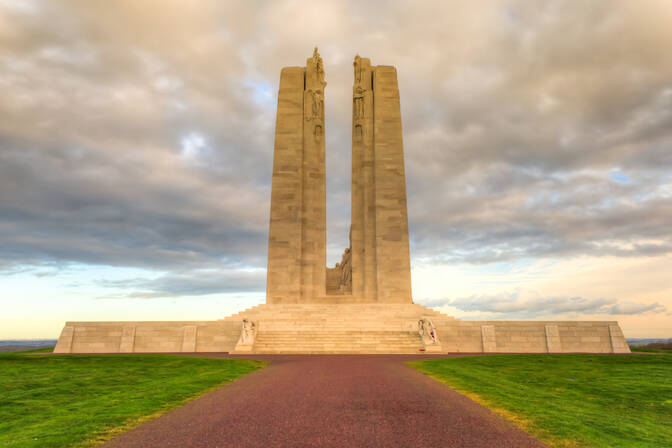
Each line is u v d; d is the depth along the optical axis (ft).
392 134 162.91
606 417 33.60
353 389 43.39
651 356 88.38
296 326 121.49
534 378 57.62
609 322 117.91
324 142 166.20
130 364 70.95
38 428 29.09
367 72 171.32
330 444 25.13
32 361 75.72
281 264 153.07
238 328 118.83
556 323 117.60
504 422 30.50
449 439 26.30
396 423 29.81
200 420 30.81
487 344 115.96
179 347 117.91
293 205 157.69
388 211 156.46
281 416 31.76
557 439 26.66
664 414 37.93
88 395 43.68
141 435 27.09
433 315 131.03
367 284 152.97
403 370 60.80
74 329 118.73
